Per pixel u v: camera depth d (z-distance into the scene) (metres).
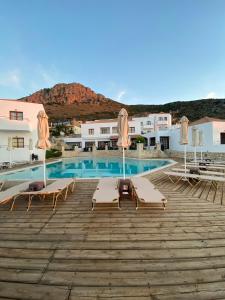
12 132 23.52
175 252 3.68
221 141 22.39
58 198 7.17
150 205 6.21
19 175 15.73
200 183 9.31
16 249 3.88
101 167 21.50
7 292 2.81
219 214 5.47
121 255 3.61
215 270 3.19
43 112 8.04
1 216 5.57
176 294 2.73
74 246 3.94
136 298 2.67
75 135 52.88
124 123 7.96
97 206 6.22
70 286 2.90
